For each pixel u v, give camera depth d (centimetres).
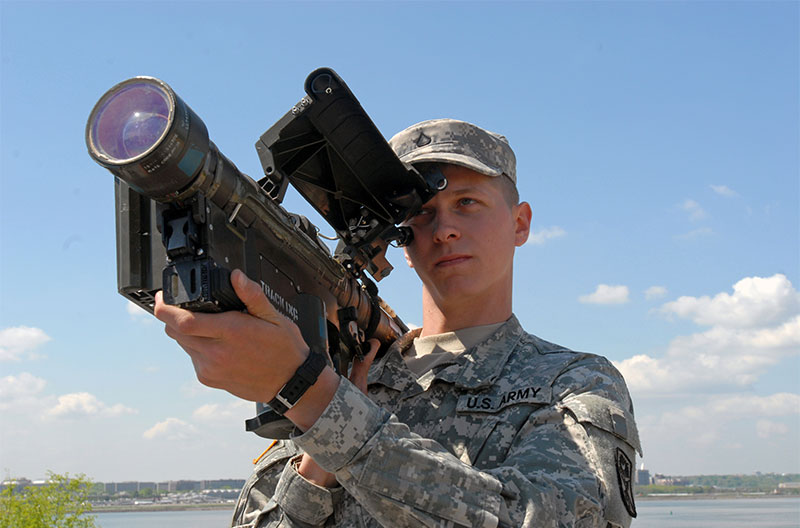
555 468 201
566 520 186
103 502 17675
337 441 175
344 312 252
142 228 181
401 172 249
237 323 166
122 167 158
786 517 12212
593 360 243
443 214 269
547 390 227
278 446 281
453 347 270
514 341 262
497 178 276
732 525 9694
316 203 255
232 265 180
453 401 246
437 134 271
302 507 237
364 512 234
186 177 164
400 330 304
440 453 185
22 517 2119
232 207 182
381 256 273
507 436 224
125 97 166
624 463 214
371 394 268
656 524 9975
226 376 173
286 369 174
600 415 213
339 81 214
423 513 173
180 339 174
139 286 179
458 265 267
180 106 161
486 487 179
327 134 227
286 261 217
